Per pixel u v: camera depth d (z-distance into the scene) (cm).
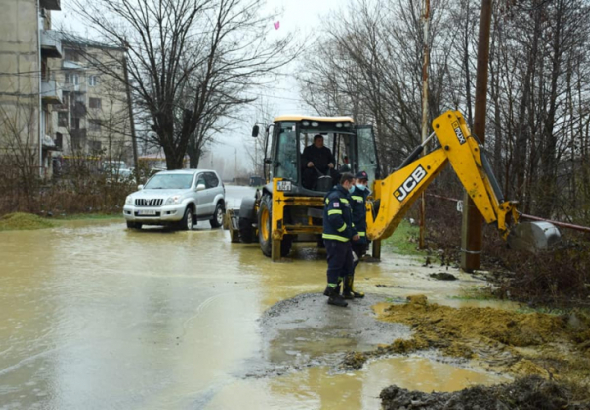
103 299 776
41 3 4009
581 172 1112
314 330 641
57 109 4912
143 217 1662
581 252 859
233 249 1330
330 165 1207
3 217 1806
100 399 446
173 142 2941
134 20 2712
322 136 1230
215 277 956
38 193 2130
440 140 888
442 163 888
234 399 448
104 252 1226
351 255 793
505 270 1058
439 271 1060
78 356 544
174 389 468
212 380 488
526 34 1355
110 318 680
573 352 565
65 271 982
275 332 632
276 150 1195
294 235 1216
